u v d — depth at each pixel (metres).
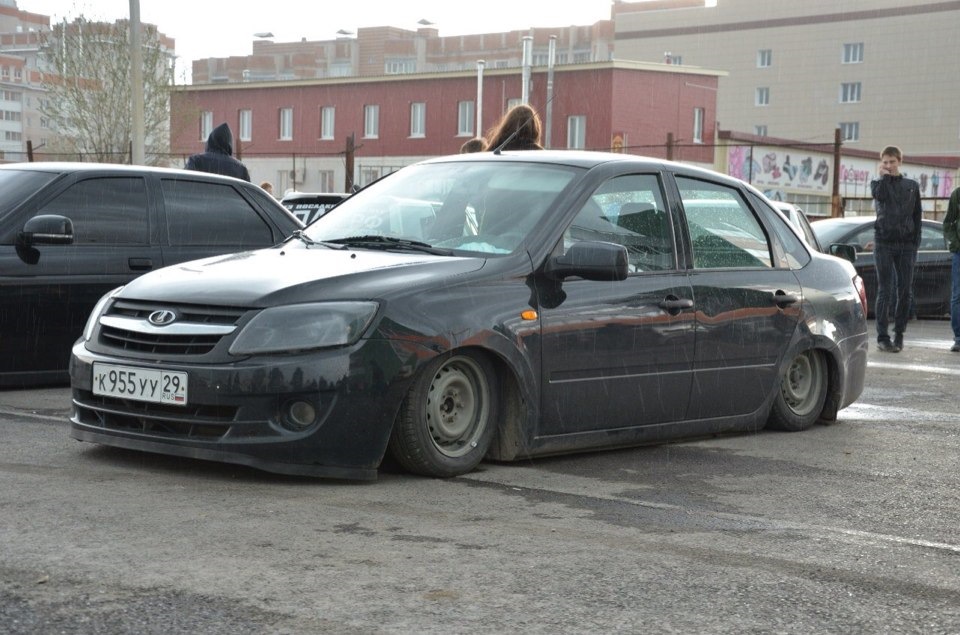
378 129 66.75
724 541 4.71
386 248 6.20
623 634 3.56
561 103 59.91
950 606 3.98
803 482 5.98
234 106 71.62
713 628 3.65
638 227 6.57
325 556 4.24
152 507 4.84
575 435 6.18
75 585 3.80
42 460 5.72
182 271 5.92
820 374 7.71
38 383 8.31
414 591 3.88
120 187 8.79
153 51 57.47
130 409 5.55
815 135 103.00
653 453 6.62
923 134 98.88
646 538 4.70
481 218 6.24
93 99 56.28
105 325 5.71
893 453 6.89
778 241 7.53
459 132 63.88
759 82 105.38
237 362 5.27
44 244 8.24
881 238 13.20
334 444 5.30
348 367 5.29
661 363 6.52
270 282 5.52
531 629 3.57
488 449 6.01
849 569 4.38
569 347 6.05
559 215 6.18
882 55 100.12
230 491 5.18
